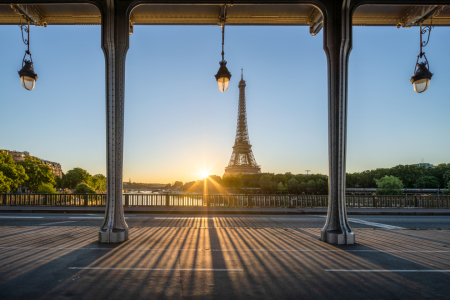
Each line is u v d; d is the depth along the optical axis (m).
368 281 5.84
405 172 120.81
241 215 18.67
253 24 11.13
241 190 109.06
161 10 10.39
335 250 8.23
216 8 10.28
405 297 5.11
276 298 5.01
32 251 7.87
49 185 101.50
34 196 23.14
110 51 9.05
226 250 8.13
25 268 6.43
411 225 14.55
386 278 6.02
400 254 7.86
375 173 130.75
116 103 9.19
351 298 5.05
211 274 6.16
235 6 10.09
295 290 5.36
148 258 7.26
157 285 5.52
